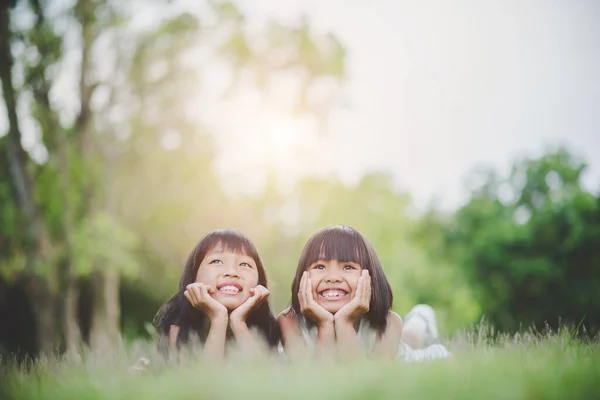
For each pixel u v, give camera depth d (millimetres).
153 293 21375
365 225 30344
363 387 1716
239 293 3463
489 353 2449
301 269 3625
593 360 2061
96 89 14258
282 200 20328
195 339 3324
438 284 30469
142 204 18547
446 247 30984
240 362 2555
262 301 3451
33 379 2246
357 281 3424
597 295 22062
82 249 14000
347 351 3117
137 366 2973
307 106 15820
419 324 5207
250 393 1734
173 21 14562
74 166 14117
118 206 18266
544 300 22781
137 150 17047
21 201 13438
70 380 2166
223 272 3465
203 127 16562
